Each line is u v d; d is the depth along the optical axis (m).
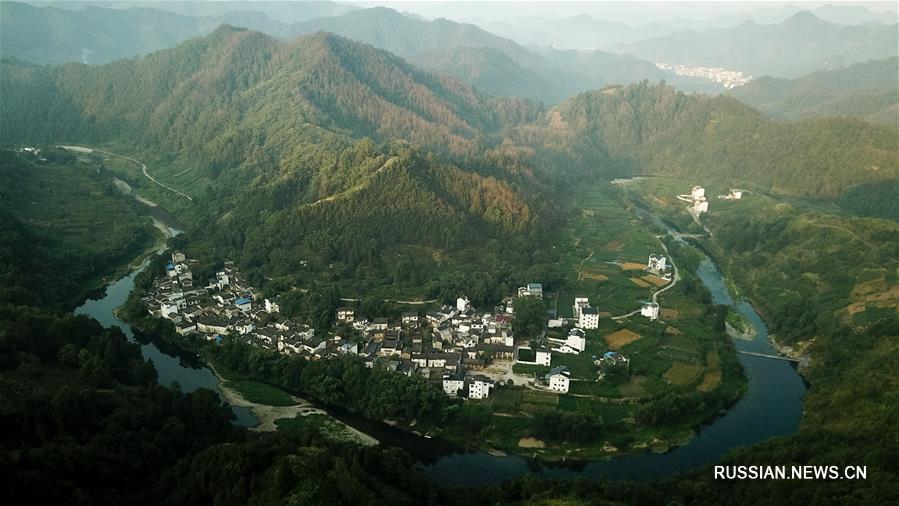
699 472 161.38
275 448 142.88
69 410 149.00
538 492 150.00
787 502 133.75
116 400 165.88
